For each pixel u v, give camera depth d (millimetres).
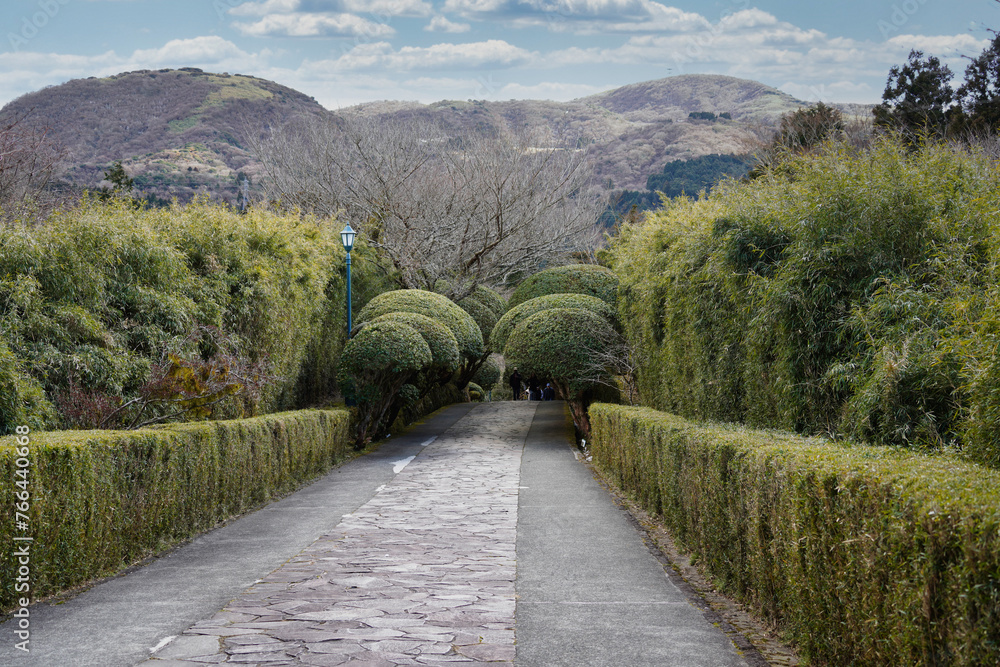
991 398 4180
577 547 7414
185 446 8055
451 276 28078
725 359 8664
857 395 5684
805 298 6621
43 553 5586
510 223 28578
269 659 4211
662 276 11422
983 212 5590
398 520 8922
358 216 27641
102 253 9391
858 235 6469
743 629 4922
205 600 5551
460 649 4406
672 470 7742
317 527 8633
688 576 6457
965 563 2619
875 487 3348
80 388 8508
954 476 3332
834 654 3830
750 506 5180
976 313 4719
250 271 13195
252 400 13156
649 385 14070
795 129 24344
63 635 4668
